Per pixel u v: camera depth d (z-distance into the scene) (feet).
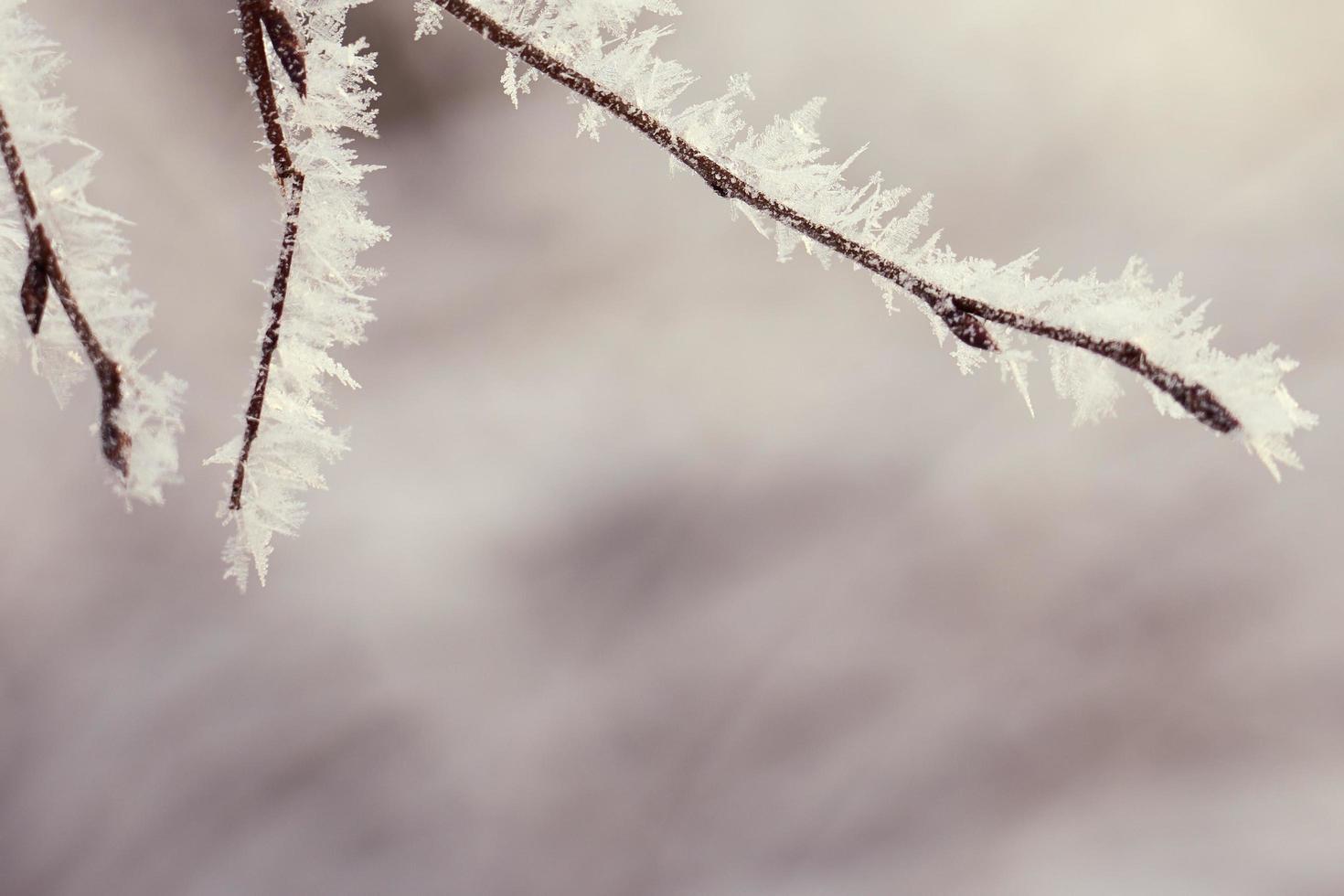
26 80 1.71
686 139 1.71
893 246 1.71
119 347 1.70
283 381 1.77
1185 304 1.69
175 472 1.69
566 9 1.71
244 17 1.72
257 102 1.73
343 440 1.77
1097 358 1.70
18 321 1.76
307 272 1.76
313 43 1.73
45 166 1.72
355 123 1.74
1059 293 1.69
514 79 1.72
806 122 1.71
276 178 1.74
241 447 1.76
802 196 1.71
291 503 1.77
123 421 1.69
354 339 1.77
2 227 1.75
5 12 1.71
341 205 1.76
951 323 1.70
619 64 1.71
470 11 1.71
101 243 1.72
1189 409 1.68
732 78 1.71
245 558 1.76
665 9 1.71
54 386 1.74
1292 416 1.68
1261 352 1.68
